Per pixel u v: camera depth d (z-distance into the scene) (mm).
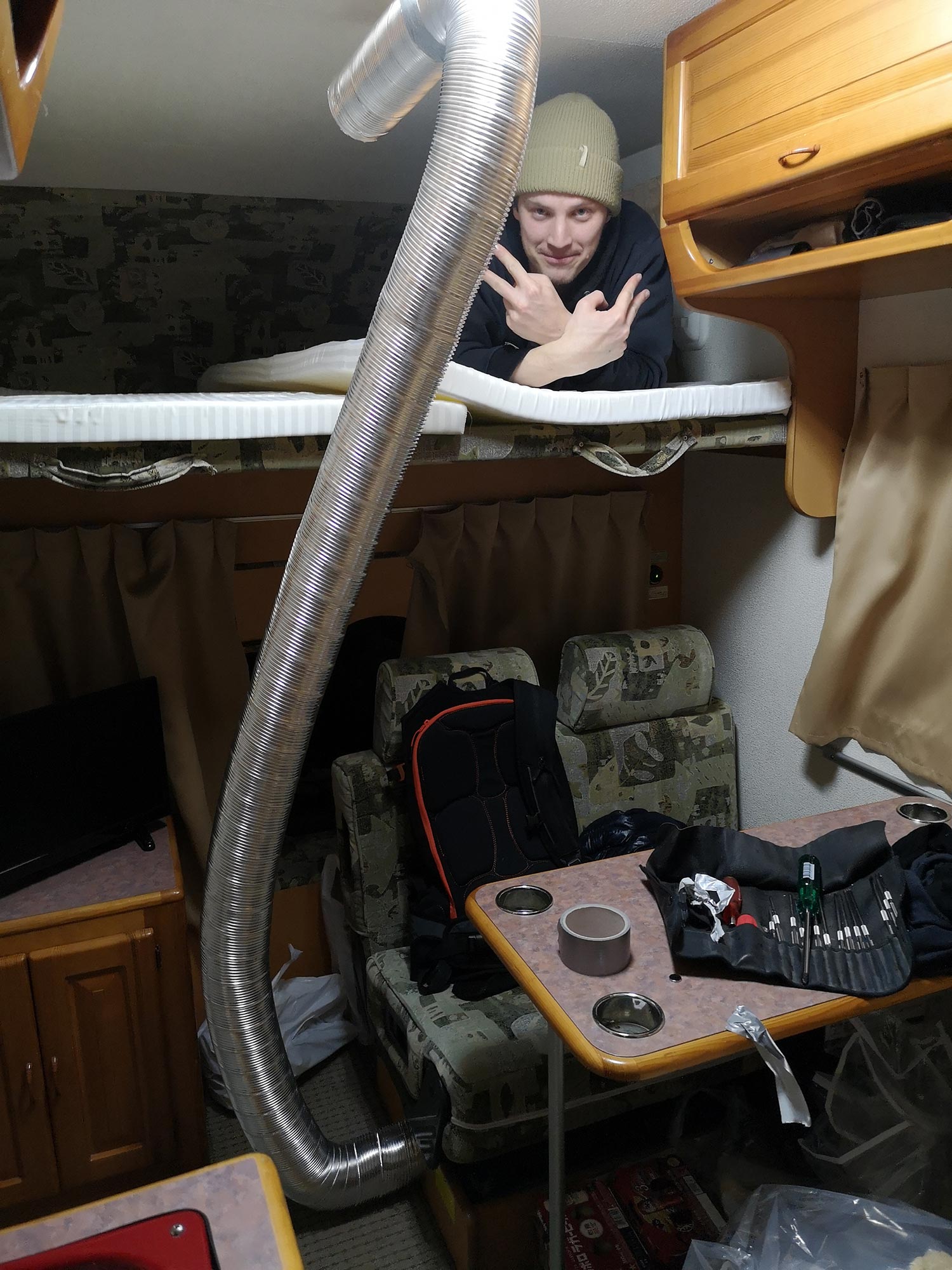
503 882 1491
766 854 1434
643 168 2426
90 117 1821
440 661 2158
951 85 1140
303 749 1238
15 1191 1770
